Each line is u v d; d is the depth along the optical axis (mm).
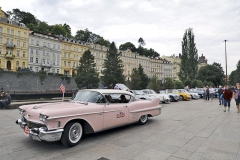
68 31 99250
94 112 5312
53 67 64812
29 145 4855
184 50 49844
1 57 52562
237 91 11352
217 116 9820
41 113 4348
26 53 57656
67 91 39719
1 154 4223
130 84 38062
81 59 40969
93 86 39000
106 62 44688
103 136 5762
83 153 4320
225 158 4078
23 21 86125
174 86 35781
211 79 68625
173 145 4922
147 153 4336
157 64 107188
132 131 6410
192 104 17094
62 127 4520
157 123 7824
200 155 4234
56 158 4020
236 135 5941
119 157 4090
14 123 7457
